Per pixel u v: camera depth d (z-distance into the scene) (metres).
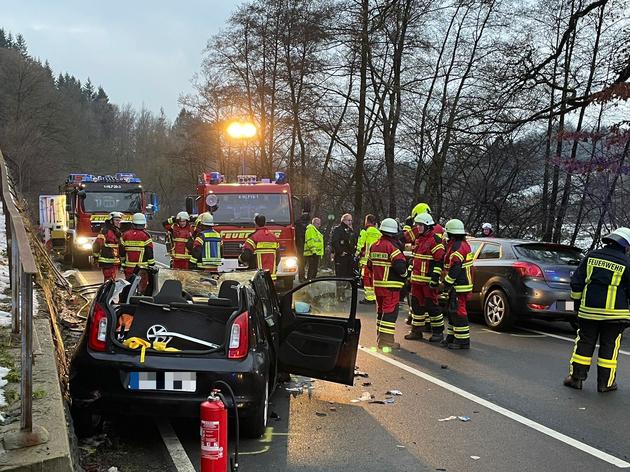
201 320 4.71
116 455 4.34
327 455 4.45
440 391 6.31
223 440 3.23
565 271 9.62
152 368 4.35
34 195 57.88
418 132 20.91
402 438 4.86
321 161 27.53
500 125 14.38
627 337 9.88
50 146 60.88
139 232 10.68
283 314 5.97
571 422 5.36
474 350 8.49
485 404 5.87
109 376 4.36
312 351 5.86
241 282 5.27
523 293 9.65
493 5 19.95
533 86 14.06
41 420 3.68
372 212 24.88
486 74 16.94
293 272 13.32
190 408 4.35
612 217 17.25
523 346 8.86
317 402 5.82
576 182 18.34
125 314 4.80
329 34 21.80
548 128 18.30
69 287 10.77
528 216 19.78
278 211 13.38
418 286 9.12
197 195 14.91
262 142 32.62
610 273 6.28
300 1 25.08
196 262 11.41
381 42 21.67
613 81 13.36
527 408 5.77
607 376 6.36
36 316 6.40
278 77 28.64
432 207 21.23
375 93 22.14
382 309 8.47
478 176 20.47
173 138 74.62
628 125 13.30
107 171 71.06
